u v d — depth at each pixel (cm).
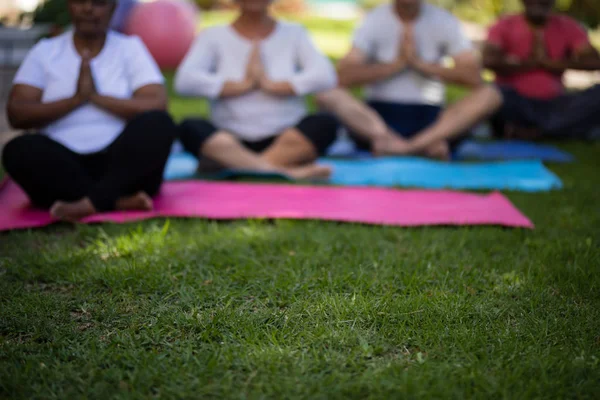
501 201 381
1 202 371
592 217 358
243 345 211
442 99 548
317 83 448
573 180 449
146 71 373
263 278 266
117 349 209
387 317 230
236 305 244
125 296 249
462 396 183
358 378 192
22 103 357
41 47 368
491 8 1470
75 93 359
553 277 269
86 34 363
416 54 521
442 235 324
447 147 510
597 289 257
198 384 189
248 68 447
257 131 457
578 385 189
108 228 327
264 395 183
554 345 215
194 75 445
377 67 514
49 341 216
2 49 494
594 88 600
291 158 445
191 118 454
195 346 212
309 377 193
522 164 486
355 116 518
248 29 455
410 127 532
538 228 335
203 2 1822
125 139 352
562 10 838
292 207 365
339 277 264
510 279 267
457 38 517
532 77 601
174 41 918
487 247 306
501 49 597
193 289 254
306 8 1975
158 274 267
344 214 352
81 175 346
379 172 466
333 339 214
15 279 268
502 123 601
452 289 257
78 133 363
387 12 524
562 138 606
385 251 297
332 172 464
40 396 183
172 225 335
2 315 232
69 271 272
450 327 225
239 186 416
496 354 206
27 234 321
